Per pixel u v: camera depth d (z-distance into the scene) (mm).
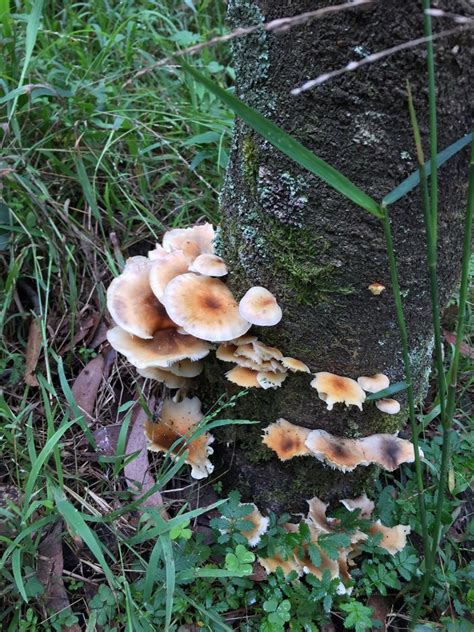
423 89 315
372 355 433
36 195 624
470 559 513
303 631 437
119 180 685
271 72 361
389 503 498
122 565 428
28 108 640
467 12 292
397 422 479
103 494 486
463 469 545
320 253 394
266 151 385
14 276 580
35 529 409
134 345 453
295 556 458
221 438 515
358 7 304
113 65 807
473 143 277
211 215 711
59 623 411
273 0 340
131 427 550
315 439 452
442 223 378
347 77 327
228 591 440
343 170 359
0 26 690
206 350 452
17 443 495
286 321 432
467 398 640
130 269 482
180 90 819
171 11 966
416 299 412
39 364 585
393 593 478
